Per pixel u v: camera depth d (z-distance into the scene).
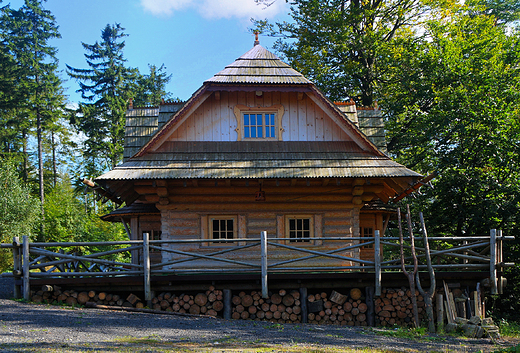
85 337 8.55
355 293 12.52
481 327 11.18
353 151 14.77
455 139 21.33
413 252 11.89
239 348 8.31
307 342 9.29
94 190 14.01
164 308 12.20
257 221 14.70
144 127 16.77
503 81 21.36
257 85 14.52
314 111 15.15
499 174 20.06
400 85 25.41
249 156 14.40
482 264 12.45
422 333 11.05
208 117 14.91
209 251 14.39
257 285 12.40
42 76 42.53
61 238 34.81
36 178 42.81
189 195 14.61
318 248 14.60
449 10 26.61
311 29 26.88
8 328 8.82
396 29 28.20
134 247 12.00
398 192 15.38
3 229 30.03
